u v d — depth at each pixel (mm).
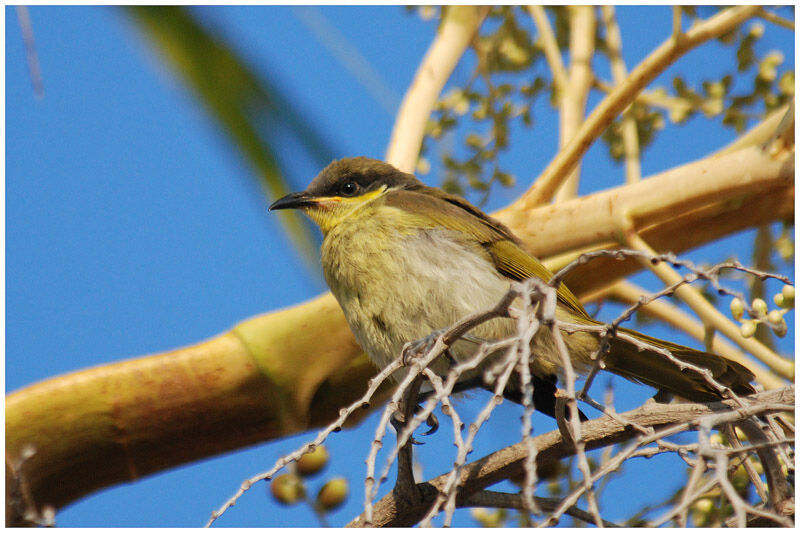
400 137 9023
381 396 8844
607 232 8484
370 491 4535
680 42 8141
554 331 4988
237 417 8180
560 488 7477
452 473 4496
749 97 9492
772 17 8281
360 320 8820
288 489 6645
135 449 7988
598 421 6855
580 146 8562
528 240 8734
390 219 9133
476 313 5418
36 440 7613
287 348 8125
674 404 6852
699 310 7719
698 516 6910
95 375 7816
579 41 10320
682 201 8250
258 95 6273
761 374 8328
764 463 6102
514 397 8781
